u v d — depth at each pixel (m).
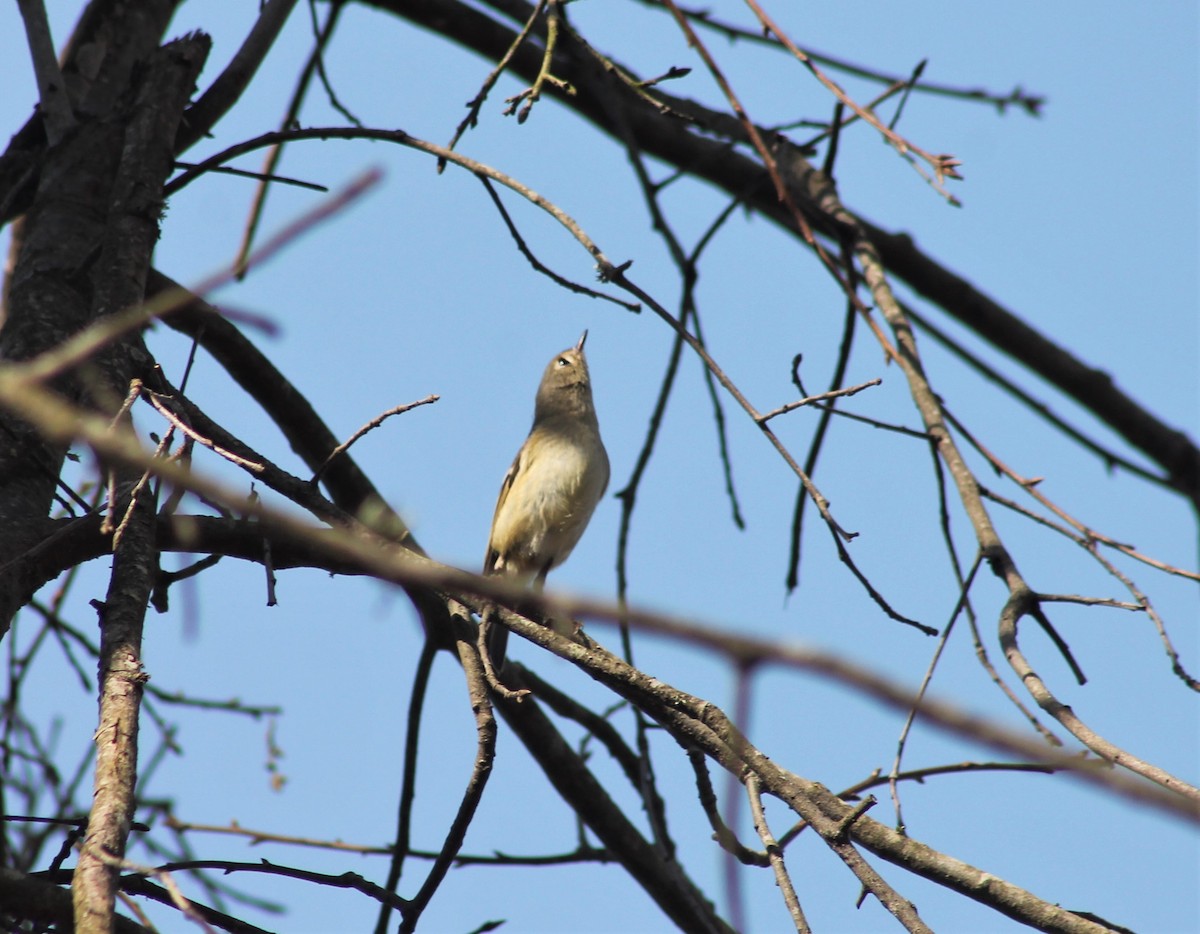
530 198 9.76
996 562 8.95
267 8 12.88
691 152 15.48
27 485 9.23
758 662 1.94
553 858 11.73
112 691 6.77
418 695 10.87
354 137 10.74
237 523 8.55
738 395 8.70
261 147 11.01
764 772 7.87
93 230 11.05
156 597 8.31
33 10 12.01
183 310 11.73
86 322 10.43
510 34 14.80
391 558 2.62
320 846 11.15
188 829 11.04
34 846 10.63
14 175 11.73
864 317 10.28
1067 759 2.08
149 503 8.19
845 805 7.74
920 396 10.46
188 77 11.56
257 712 12.25
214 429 8.55
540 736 12.17
